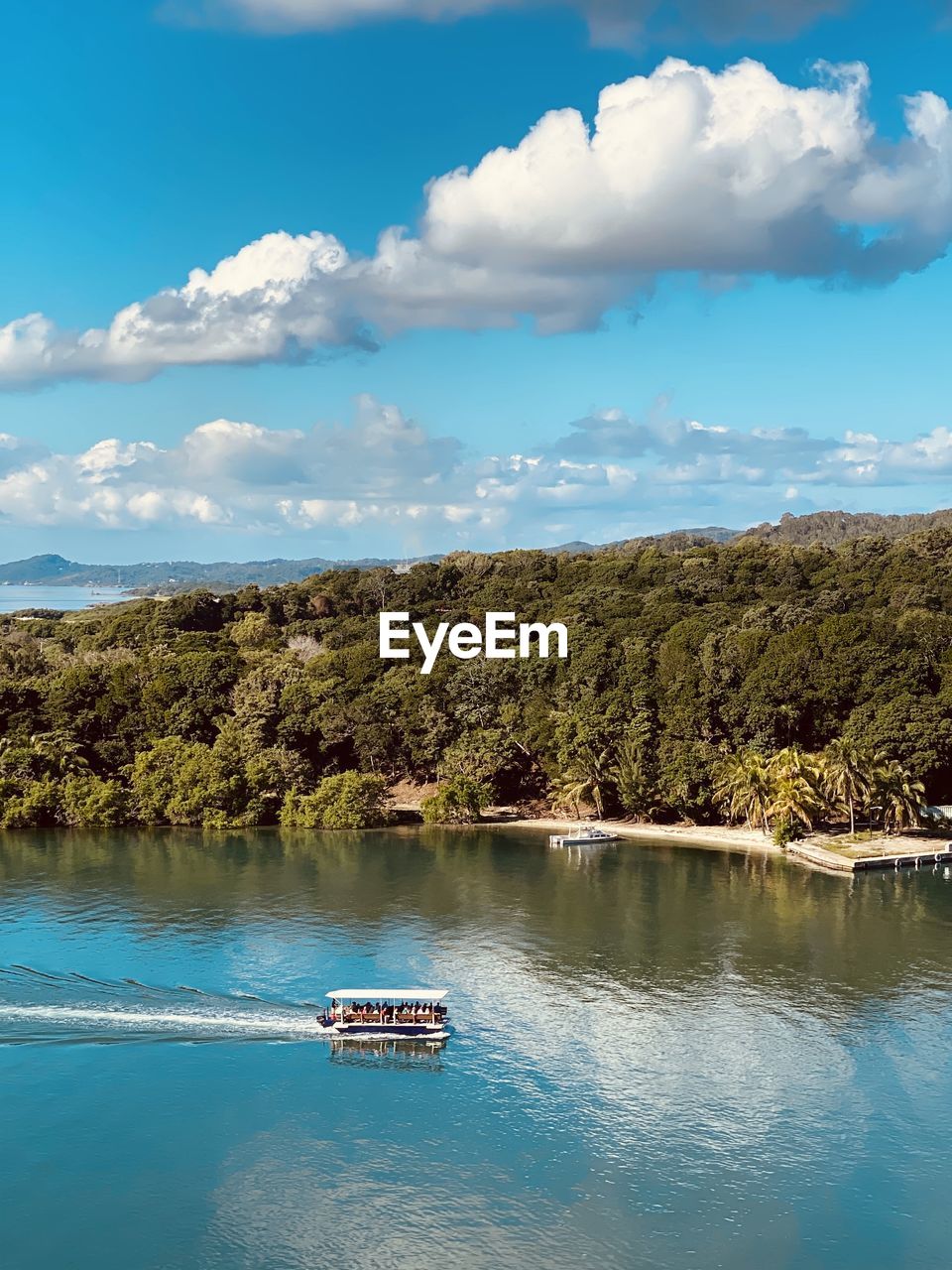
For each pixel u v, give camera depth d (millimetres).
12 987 111438
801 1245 70938
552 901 147500
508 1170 79250
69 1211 74250
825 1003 109125
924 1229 72625
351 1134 84000
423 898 148250
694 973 117625
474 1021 104562
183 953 122250
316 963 119500
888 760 188250
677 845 187000
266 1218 73688
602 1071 94125
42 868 166000
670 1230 72438
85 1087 90938
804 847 178875
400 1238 71625
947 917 140500
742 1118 86375
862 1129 84750
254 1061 96125
